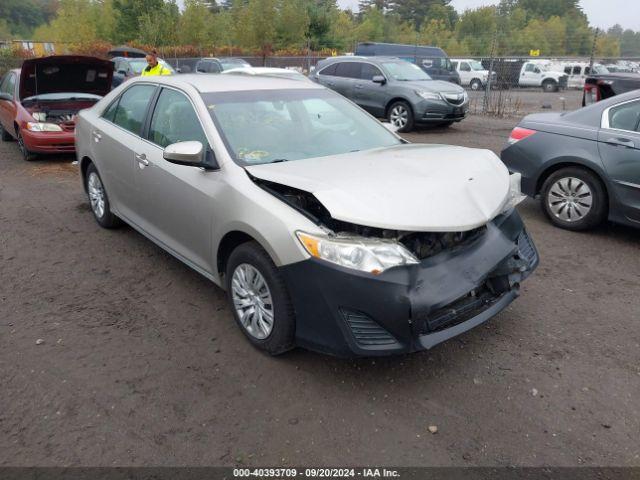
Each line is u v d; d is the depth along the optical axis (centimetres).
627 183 510
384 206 291
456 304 306
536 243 539
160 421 286
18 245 529
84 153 554
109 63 895
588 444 270
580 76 3036
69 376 323
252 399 303
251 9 3634
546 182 582
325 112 440
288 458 262
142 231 468
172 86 437
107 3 4266
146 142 443
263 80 459
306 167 344
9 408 295
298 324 310
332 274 286
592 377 322
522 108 1789
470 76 3033
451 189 315
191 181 377
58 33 4484
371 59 1352
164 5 3744
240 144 374
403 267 287
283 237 302
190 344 356
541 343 358
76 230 570
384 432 278
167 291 430
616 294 429
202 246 379
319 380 319
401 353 288
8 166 866
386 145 430
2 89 1041
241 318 353
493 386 314
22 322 384
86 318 389
